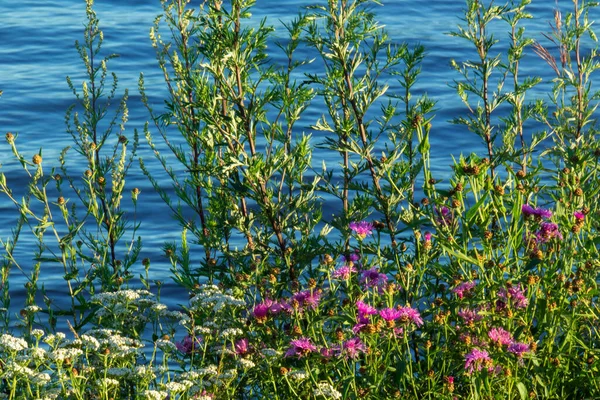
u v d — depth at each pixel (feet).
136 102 86.17
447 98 84.43
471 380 24.09
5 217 63.21
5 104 86.69
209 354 28.12
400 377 24.18
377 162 30.86
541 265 26.50
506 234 27.48
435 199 26.35
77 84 92.17
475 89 38.24
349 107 32.63
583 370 25.54
